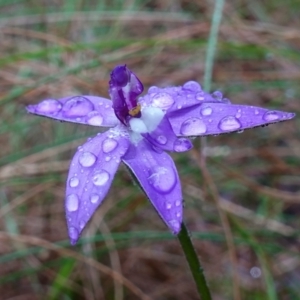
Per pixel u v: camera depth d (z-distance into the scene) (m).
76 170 0.10
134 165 0.10
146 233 0.17
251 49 0.21
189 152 0.20
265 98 0.22
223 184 0.20
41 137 0.22
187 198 0.20
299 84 0.21
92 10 0.26
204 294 0.11
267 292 0.17
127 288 0.19
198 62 0.23
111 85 0.11
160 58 0.23
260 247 0.17
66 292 0.18
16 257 0.18
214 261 0.19
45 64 0.23
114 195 0.20
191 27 0.23
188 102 0.11
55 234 0.20
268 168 0.21
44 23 0.25
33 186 0.21
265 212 0.19
